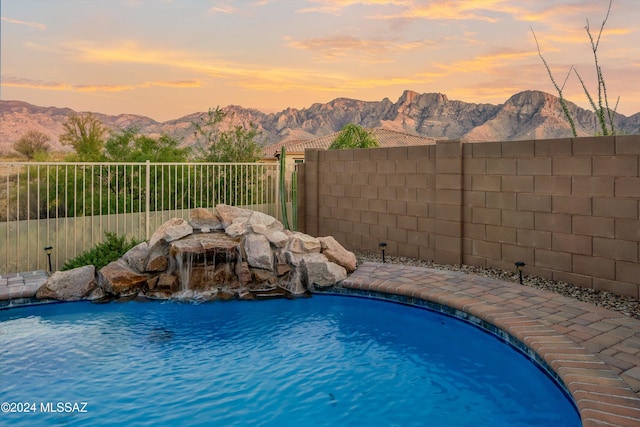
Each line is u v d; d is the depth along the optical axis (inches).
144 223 417.4
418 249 403.2
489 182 345.1
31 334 259.0
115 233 382.3
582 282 292.5
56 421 171.0
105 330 265.9
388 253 431.2
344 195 473.4
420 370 216.4
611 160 274.2
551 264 309.6
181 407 182.5
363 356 232.4
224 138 808.3
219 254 330.0
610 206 275.9
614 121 406.6
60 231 373.7
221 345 245.6
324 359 229.0
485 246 351.3
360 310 299.0
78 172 414.3
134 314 291.9
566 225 299.1
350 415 177.3
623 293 271.9
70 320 281.3
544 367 191.3
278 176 511.5
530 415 175.8
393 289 301.3
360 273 344.5
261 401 187.5
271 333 262.5
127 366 219.3
